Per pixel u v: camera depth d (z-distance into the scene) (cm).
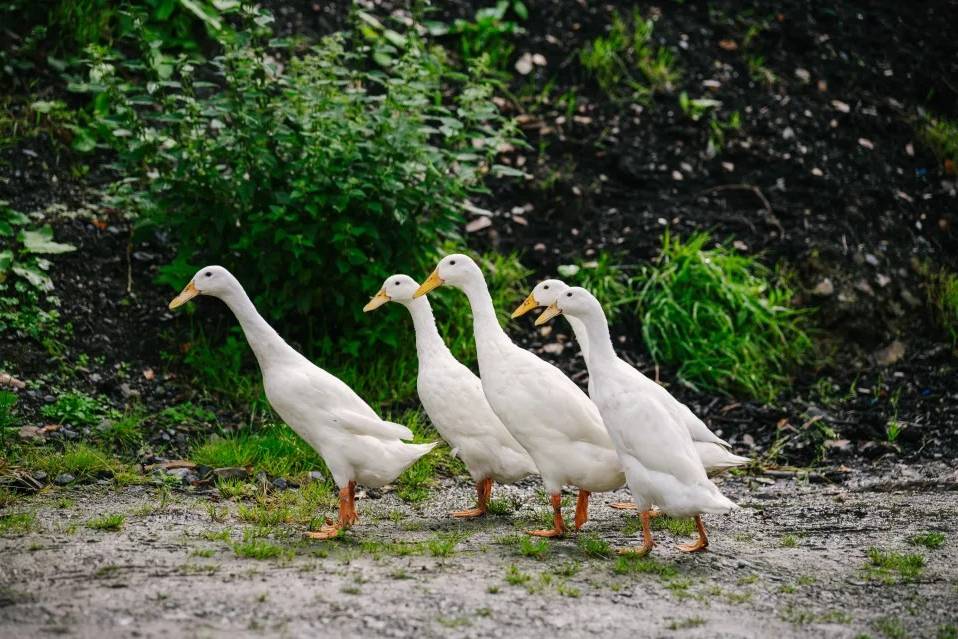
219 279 855
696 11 1744
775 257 1420
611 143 1538
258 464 989
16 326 1140
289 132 1157
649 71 1627
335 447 845
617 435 806
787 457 1150
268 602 646
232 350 1177
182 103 1335
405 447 877
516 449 916
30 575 686
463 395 928
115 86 1162
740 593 721
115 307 1215
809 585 749
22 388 1076
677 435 796
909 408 1252
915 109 1691
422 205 1201
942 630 664
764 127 1588
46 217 1266
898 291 1417
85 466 952
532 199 1459
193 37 1480
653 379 1283
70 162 1344
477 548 804
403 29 1595
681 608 680
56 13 1430
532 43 1647
